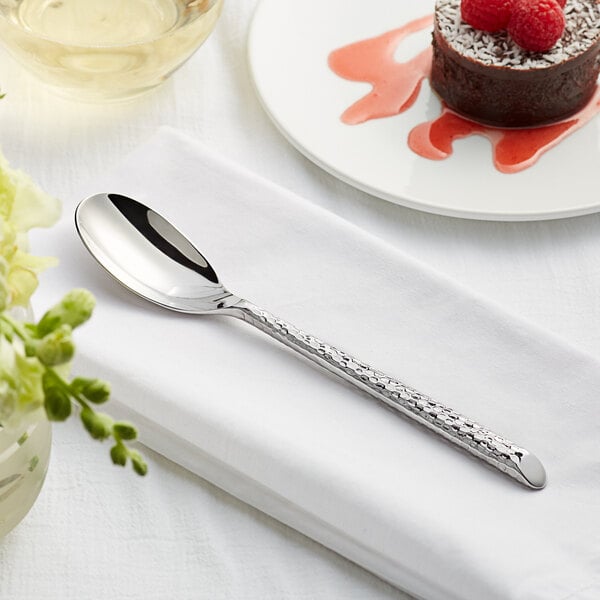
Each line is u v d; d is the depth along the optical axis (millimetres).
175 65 1065
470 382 933
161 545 904
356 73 1105
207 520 911
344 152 1059
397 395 918
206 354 933
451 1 1108
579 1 1106
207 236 981
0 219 803
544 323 983
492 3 1079
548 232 1024
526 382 931
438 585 880
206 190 996
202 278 957
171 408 912
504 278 1002
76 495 915
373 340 946
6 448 853
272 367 931
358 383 924
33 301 946
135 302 951
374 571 896
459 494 894
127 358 923
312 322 953
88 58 1043
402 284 960
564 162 1064
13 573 895
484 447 903
